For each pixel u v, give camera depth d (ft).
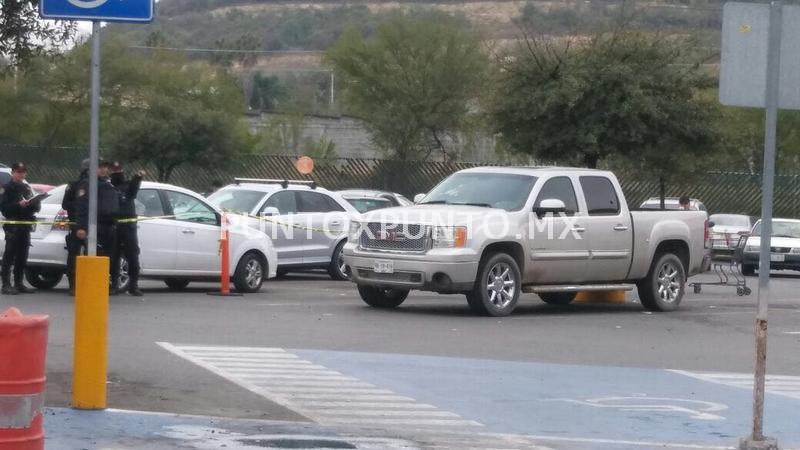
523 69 98.58
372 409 34.76
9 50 37.24
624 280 63.31
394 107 147.13
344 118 178.70
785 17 29.45
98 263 31.53
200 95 166.20
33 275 62.34
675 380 41.86
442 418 33.88
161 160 133.80
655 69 98.07
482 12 273.75
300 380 38.81
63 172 126.31
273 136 185.37
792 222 110.32
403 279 56.49
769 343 53.16
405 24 150.71
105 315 31.89
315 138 183.32
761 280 29.53
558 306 66.39
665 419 34.86
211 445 28.81
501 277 57.88
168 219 63.00
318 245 77.15
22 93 155.43
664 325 58.39
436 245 56.18
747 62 29.50
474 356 45.27
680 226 65.36
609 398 37.86
